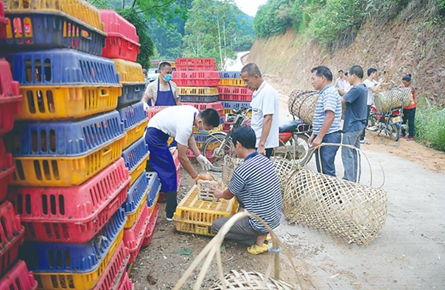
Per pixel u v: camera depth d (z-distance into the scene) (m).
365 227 3.63
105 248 2.12
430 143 8.45
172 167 3.98
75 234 1.82
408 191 5.37
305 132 6.48
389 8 13.25
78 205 1.78
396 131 8.66
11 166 1.61
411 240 3.83
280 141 6.49
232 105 6.94
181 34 54.22
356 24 16.09
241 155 3.37
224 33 29.36
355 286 3.03
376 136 9.48
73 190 1.79
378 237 3.89
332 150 4.57
